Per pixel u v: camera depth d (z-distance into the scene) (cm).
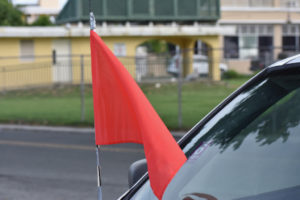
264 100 239
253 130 237
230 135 239
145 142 225
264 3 4556
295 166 217
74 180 841
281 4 4581
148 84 2027
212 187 221
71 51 3106
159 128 226
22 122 1661
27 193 768
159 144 223
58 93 2544
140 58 1769
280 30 4575
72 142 1268
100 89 242
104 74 241
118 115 239
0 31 2983
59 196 746
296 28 4644
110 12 3136
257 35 4544
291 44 4622
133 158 1019
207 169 229
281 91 236
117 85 238
